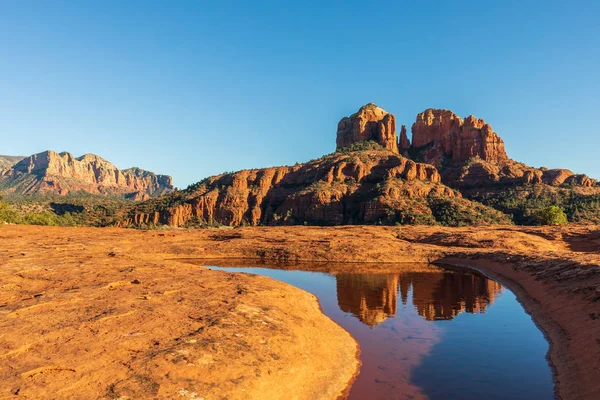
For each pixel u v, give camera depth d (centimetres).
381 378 1301
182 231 7425
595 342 1375
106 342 1175
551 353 1516
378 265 4178
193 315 1505
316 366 1295
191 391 943
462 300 2438
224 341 1254
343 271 3722
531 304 2277
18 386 881
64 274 2294
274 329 1463
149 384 941
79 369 989
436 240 5612
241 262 4431
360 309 2202
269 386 1075
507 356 1500
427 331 1808
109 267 2630
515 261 3500
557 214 8300
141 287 1994
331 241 5303
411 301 2408
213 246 5225
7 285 1905
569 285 2184
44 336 1195
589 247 4878
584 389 1141
